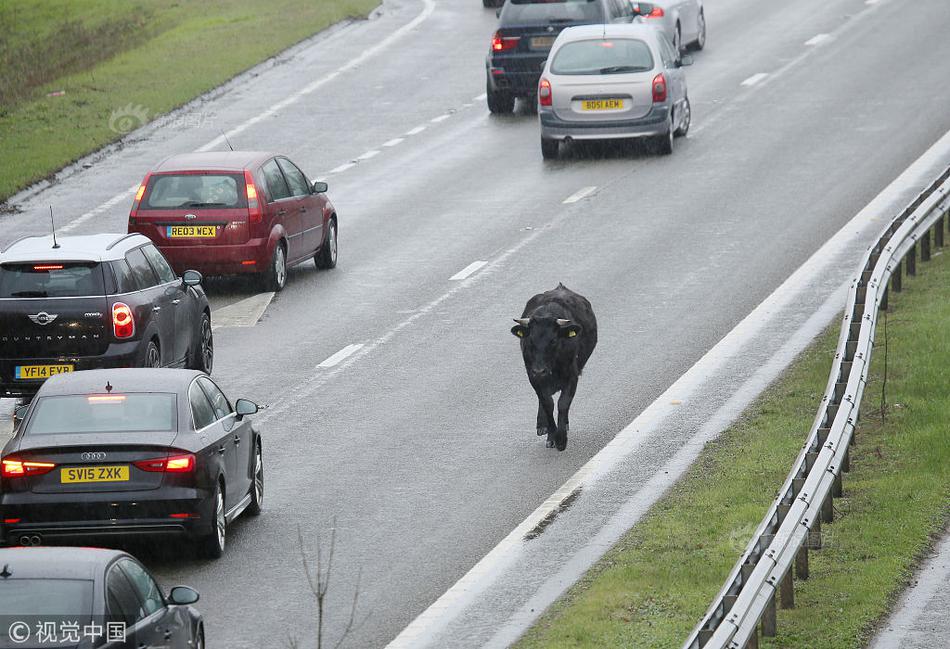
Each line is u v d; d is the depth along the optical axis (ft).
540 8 272.51
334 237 196.85
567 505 110.93
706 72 300.40
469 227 207.31
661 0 308.19
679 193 216.74
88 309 136.05
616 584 92.94
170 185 179.73
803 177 219.41
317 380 147.84
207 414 106.01
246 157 184.96
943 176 176.86
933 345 140.97
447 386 144.46
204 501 100.42
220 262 177.88
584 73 238.89
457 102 289.33
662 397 136.67
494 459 122.93
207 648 87.61
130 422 101.24
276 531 108.68
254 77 314.35
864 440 119.96
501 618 90.79
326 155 254.27
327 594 95.96
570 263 186.39
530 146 254.47
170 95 292.20
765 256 183.11
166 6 401.08
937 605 88.99
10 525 98.68
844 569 94.48
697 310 163.94
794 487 94.79
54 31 394.32
